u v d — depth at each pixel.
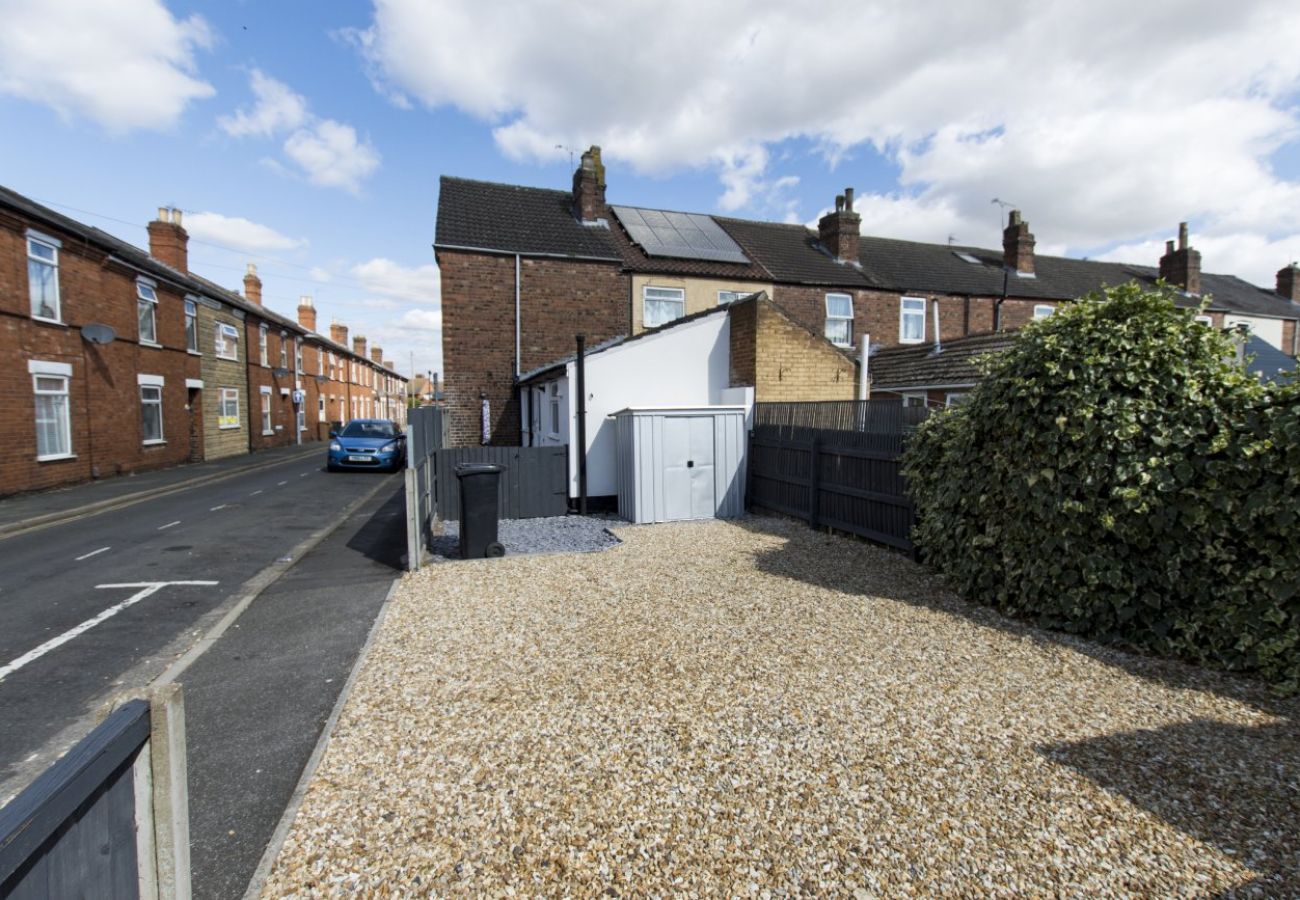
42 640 4.95
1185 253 23.06
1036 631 4.64
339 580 6.55
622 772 2.88
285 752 3.23
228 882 2.31
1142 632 4.27
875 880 2.22
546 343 14.84
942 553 5.88
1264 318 24.33
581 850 2.38
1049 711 3.43
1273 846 2.38
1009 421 4.86
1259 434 3.84
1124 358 4.39
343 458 17.58
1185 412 4.15
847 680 3.81
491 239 14.79
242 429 23.55
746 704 3.51
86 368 14.23
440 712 3.48
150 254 20.66
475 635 4.66
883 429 8.01
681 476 9.88
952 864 2.30
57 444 13.41
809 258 18.56
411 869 2.30
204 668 4.32
